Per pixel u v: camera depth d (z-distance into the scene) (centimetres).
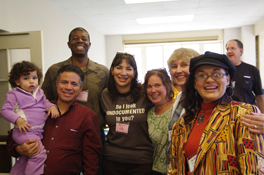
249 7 494
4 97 239
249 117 91
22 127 142
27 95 157
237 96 112
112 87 188
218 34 723
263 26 591
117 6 467
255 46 666
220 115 102
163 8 488
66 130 148
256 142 87
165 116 161
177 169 121
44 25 388
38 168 140
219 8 498
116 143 176
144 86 172
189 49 166
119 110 181
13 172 147
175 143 127
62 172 141
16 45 234
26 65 159
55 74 212
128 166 171
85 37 216
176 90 180
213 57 103
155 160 163
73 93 153
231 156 91
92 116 158
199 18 579
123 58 179
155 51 796
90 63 224
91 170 151
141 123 173
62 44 461
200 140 103
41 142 149
